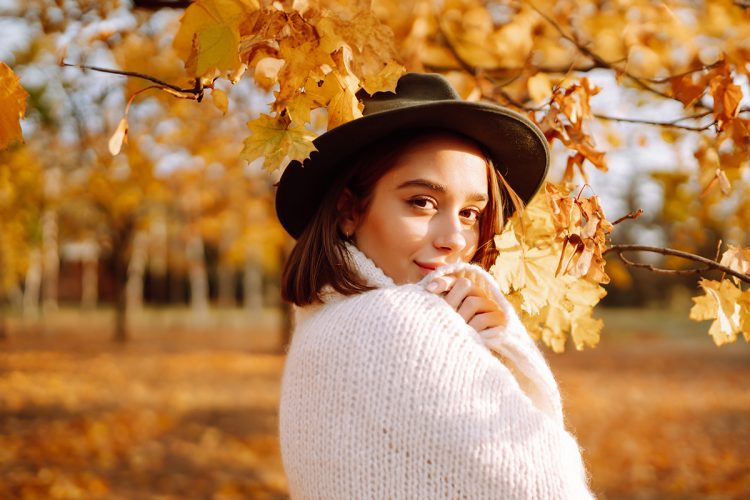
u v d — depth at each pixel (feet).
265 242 59.00
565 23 9.05
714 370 53.83
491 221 5.32
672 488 21.71
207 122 19.81
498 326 4.62
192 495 20.35
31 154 22.29
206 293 147.33
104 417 31.27
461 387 4.07
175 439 27.35
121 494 20.18
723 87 6.43
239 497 20.10
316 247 5.04
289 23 4.98
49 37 11.16
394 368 4.13
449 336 4.23
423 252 4.80
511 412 4.04
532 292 5.87
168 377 47.09
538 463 3.95
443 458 3.95
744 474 23.38
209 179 43.98
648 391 42.32
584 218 5.74
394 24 8.86
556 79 8.23
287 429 4.68
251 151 4.83
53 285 133.69
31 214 28.40
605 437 28.73
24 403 34.99
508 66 9.11
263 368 52.95
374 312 4.34
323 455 4.26
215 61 4.73
